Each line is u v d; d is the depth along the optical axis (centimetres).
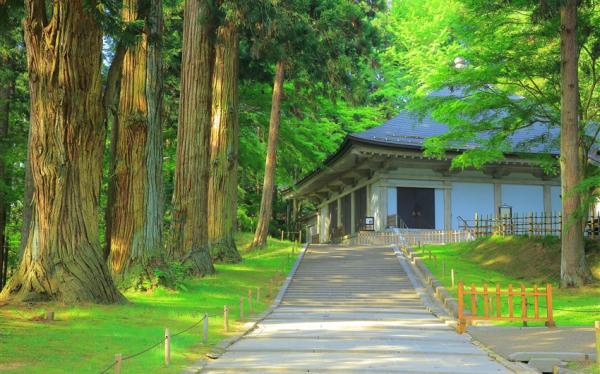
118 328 1340
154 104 2241
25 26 1641
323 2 3172
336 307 2189
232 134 3244
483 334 1469
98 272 1702
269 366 1012
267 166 3881
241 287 2516
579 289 2353
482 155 3012
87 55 1656
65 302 1603
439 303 2223
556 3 2247
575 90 2441
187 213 2758
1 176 3073
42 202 1655
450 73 2702
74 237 1667
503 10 2552
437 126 4891
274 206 6769
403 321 1773
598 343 1024
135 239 2188
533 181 5006
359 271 3005
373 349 1214
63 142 1653
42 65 1638
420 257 3372
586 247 2797
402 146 4375
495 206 4897
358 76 3688
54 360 972
